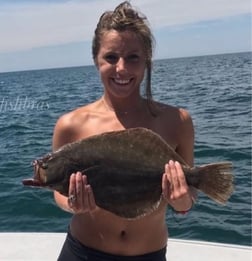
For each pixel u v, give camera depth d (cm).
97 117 276
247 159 1092
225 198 231
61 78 10669
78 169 235
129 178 238
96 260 271
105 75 263
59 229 736
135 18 258
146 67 269
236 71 6156
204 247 434
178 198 229
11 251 432
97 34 267
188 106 2317
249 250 426
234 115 1888
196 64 10950
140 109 274
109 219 264
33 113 2973
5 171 1176
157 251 274
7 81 11669
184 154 280
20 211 819
